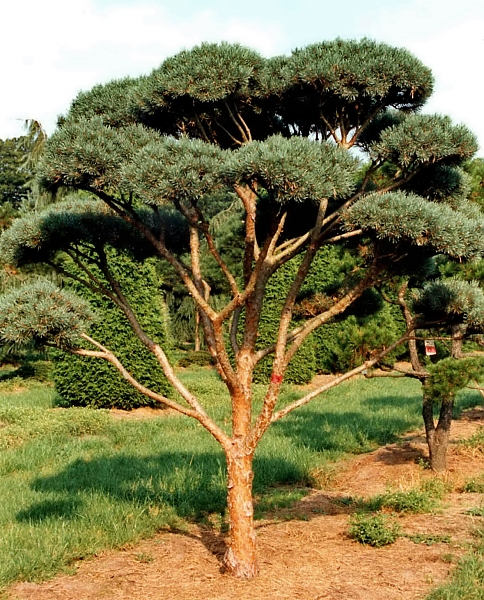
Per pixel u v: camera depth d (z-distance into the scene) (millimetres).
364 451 9297
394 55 4559
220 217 21406
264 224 6023
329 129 4887
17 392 16297
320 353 18281
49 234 5004
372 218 4203
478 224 4730
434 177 5172
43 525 5645
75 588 4516
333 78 4430
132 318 5094
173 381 4852
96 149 4137
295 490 7332
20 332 4383
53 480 7270
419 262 5297
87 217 5438
